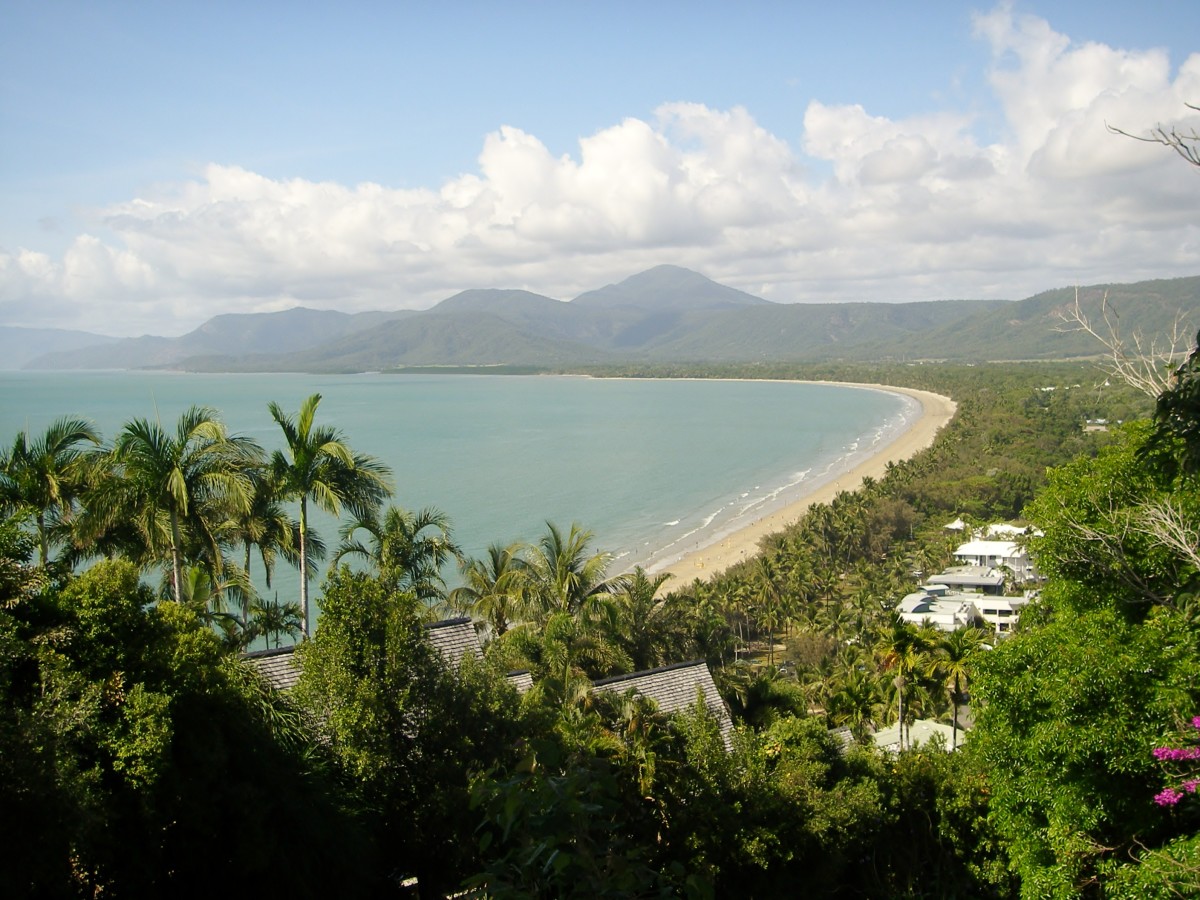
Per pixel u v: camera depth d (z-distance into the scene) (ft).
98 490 84.17
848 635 254.47
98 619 42.96
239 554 168.55
